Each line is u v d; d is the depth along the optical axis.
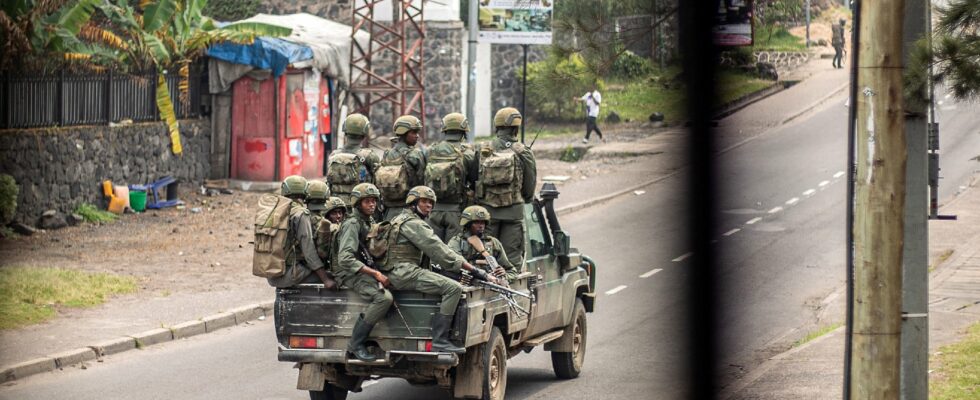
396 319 46.03
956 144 141.75
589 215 113.19
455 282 45.47
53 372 56.81
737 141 154.00
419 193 46.28
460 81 163.62
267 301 72.75
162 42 111.12
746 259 88.56
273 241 46.47
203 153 117.44
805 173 130.62
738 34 82.38
